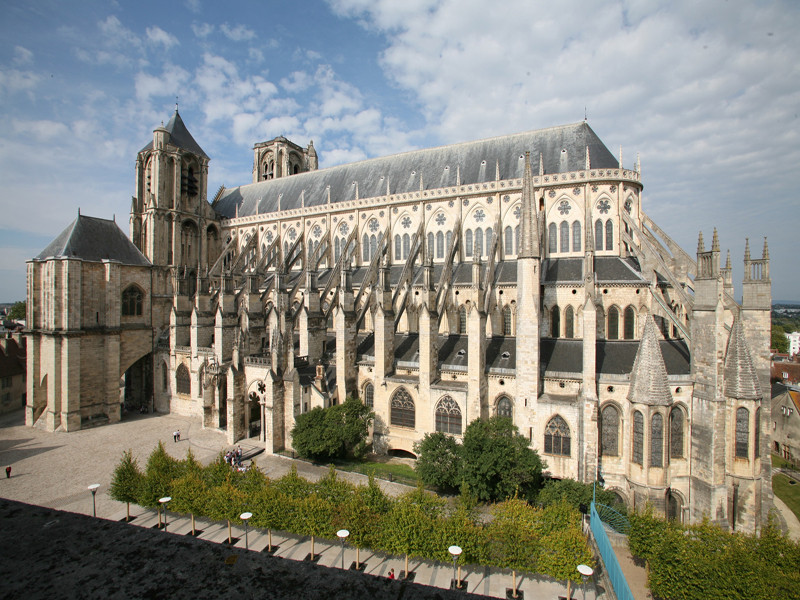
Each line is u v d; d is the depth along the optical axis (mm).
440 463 49875
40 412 80750
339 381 68625
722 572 32656
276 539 43531
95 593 5914
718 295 49406
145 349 90562
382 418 66562
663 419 48844
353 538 38438
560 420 54656
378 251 83750
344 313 68250
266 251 97375
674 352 57031
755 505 48125
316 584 6535
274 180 117312
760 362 55438
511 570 39188
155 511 49062
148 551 7254
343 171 103625
